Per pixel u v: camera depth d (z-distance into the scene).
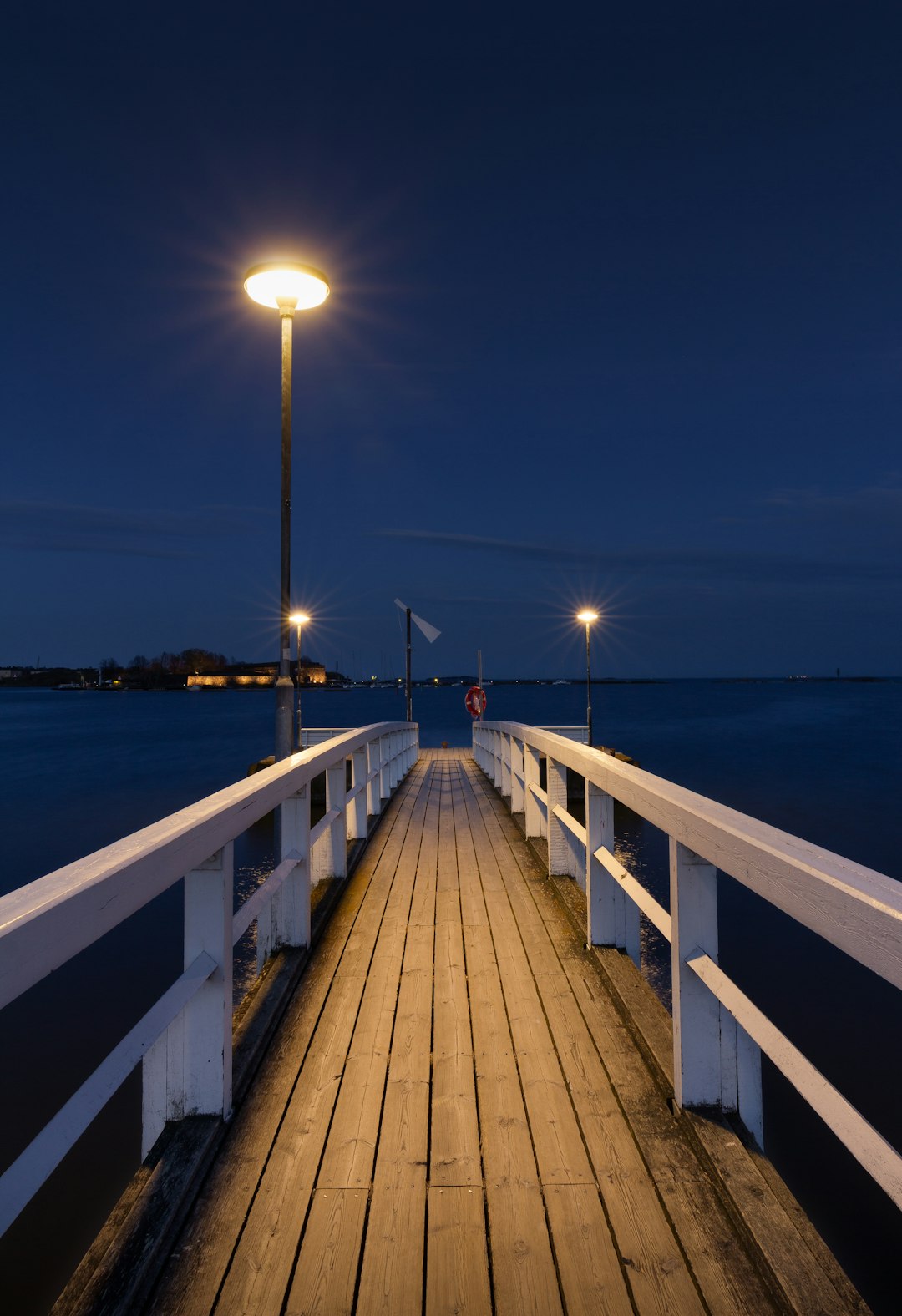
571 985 3.57
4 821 21.20
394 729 10.07
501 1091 2.63
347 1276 1.80
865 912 1.27
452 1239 1.92
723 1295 1.72
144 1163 2.15
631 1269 1.80
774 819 20.59
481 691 21.45
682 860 2.37
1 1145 6.20
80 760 37.22
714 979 2.19
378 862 6.30
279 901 4.01
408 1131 2.40
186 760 36.88
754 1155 2.13
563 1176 2.16
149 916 11.87
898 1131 6.48
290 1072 2.77
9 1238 5.02
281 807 4.01
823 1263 1.72
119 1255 1.81
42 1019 8.52
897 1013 8.70
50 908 1.33
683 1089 2.37
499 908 4.89
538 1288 1.75
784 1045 1.73
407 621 24.45
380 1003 3.40
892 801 23.30
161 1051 2.40
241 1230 1.95
